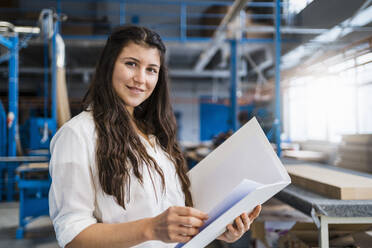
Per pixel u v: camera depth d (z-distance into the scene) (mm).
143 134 958
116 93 831
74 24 6086
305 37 2332
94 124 789
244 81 8805
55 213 720
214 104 13844
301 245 1229
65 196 703
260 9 5371
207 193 891
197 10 7414
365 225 1191
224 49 6516
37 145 5523
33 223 3840
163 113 994
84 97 855
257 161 800
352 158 1662
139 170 807
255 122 861
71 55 8734
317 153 2117
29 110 10484
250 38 5816
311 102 2711
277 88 2332
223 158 901
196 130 13852
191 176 960
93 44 6258
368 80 1820
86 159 738
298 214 1759
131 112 962
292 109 3109
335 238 1232
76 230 656
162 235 588
